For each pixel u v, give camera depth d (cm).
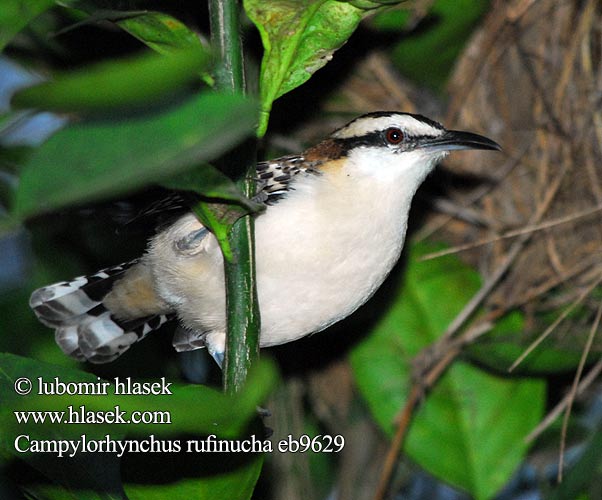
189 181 365
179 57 225
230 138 244
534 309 965
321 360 1022
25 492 485
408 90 1047
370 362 898
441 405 845
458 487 809
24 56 923
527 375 841
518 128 1020
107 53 924
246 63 919
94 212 687
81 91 222
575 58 1001
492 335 905
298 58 423
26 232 873
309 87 1026
